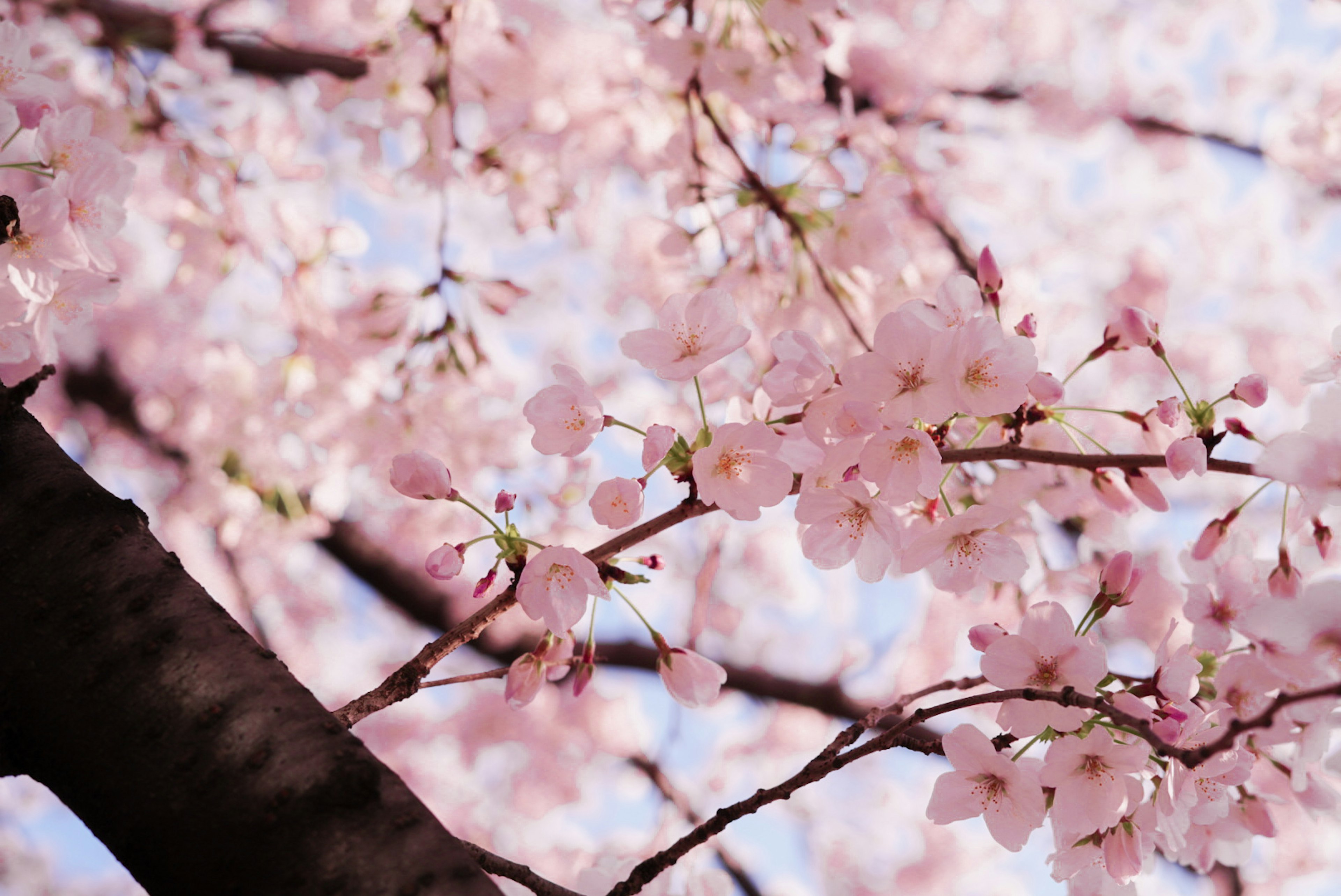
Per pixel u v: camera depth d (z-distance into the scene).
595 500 1.77
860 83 4.69
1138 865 1.72
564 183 4.25
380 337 4.45
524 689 1.82
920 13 5.16
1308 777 2.09
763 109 3.74
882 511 1.90
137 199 4.30
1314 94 6.02
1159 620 3.52
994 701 1.57
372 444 4.80
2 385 1.60
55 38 4.02
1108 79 5.95
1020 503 3.33
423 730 6.16
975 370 1.80
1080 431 2.03
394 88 3.85
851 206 3.62
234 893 1.19
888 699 6.30
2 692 1.35
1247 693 1.86
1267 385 1.96
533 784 5.97
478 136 4.14
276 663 1.40
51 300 1.84
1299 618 1.57
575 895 1.65
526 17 4.01
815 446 1.90
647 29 3.73
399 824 1.22
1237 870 5.74
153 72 4.14
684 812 6.24
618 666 6.03
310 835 1.20
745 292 3.92
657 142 4.07
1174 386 5.33
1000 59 5.48
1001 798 1.79
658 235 4.36
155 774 1.27
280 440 4.89
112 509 1.51
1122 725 1.47
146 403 5.40
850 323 3.64
